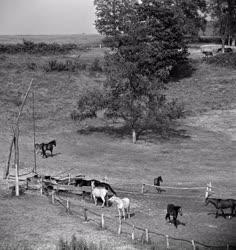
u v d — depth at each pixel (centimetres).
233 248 2794
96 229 2995
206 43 13462
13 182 3919
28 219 3084
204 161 5025
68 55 10912
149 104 5762
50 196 3656
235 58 10025
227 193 3944
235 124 6769
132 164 4816
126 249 2647
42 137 5788
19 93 7800
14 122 6406
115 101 5669
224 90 8556
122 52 8275
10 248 2575
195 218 3347
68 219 3150
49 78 8781
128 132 6219
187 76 9519
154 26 9169
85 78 8975
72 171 4438
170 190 4016
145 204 3597
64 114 7000
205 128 6588
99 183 3591
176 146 5631
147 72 8319
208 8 11262
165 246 2758
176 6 10650
